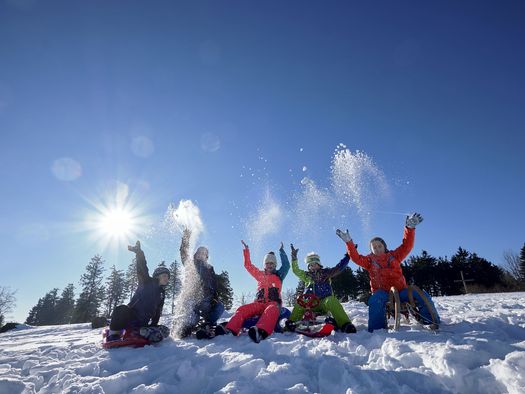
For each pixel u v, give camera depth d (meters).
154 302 5.17
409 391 2.56
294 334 4.76
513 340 3.65
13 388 3.25
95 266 52.31
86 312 49.47
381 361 3.20
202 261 5.83
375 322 4.76
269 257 6.02
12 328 20.30
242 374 3.16
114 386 3.15
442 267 35.69
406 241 5.17
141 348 4.54
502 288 33.25
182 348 4.25
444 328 4.47
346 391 2.62
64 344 6.05
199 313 5.51
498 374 2.61
